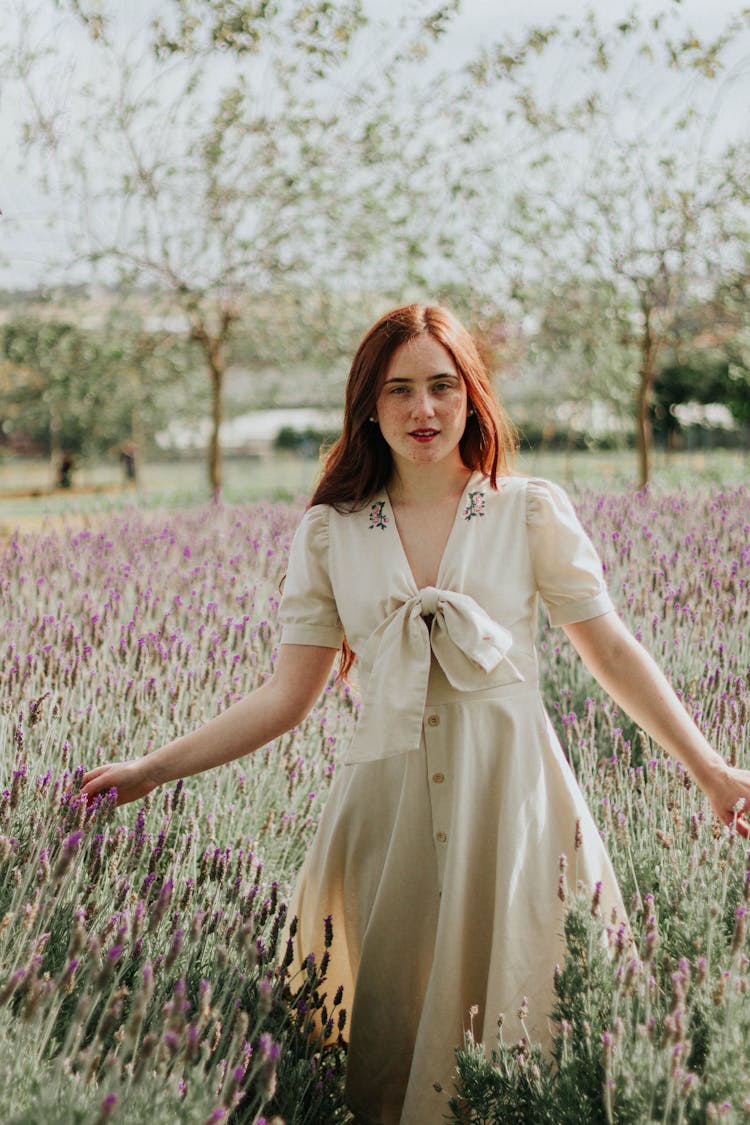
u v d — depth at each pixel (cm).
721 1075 162
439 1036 203
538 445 2388
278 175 1093
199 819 287
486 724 204
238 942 185
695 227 995
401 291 1166
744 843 204
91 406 2069
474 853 205
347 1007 233
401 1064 220
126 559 584
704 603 398
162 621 400
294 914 236
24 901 194
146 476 3081
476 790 204
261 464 3150
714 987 177
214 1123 144
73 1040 180
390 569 207
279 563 537
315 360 1381
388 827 216
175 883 223
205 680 343
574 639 210
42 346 1408
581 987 182
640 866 246
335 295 1305
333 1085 218
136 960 204
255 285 1230
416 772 207
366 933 215
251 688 356
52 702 311
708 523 557
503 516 208
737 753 279
